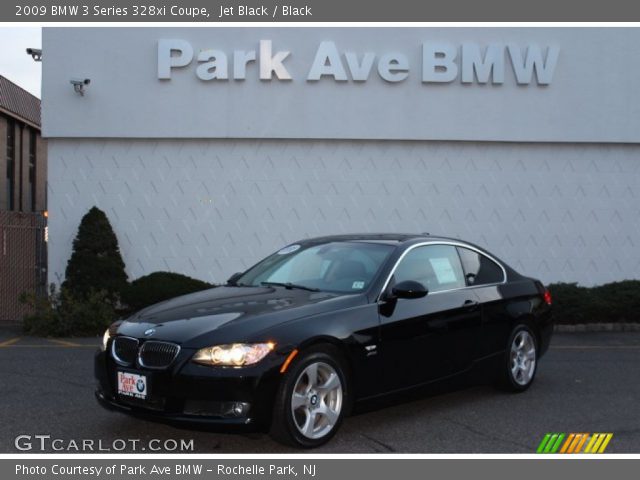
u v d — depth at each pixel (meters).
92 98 13.63
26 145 26.55
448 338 6.64
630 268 14.41
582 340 11.73
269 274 6.96
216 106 13.75
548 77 14.04
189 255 13.88
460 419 6.55
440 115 13.95
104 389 5.76
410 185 14.08
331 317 5.76
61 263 13.69
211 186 13.90
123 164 13.83
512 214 14.21
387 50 13.88
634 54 14.26
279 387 5.30
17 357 9.59
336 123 13.84
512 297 7.49
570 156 14.33
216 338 5.29
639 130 14.27
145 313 6.04
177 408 5.24
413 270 6.67
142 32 13.68
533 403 7.17
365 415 6.67
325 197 13.98
